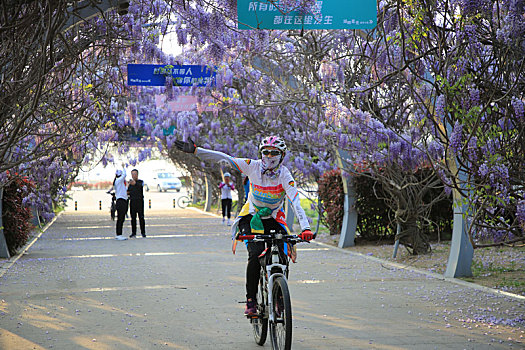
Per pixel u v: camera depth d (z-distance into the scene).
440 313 8.00
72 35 8.29
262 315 6.34
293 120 19.27
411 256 13.84
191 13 10.05
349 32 13.67
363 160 14.08
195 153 6.20
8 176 13.68
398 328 7.22
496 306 8.44
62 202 37.09
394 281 10.64
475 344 6.50
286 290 5.63
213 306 8.52
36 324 7.47
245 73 15.62
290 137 20.91
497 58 7.81
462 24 7.57
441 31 8.34
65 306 8.54
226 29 11.24
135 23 10.45
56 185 21.61
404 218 13.93
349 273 11.65
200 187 42.72
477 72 7.88
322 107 12.48
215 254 14.95
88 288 10.01
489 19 7.75
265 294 6.34
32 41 6.20
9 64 7.02
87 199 54.09
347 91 11.80
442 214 17.23
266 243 6.39
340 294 9.39
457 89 7.44
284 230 6.38
